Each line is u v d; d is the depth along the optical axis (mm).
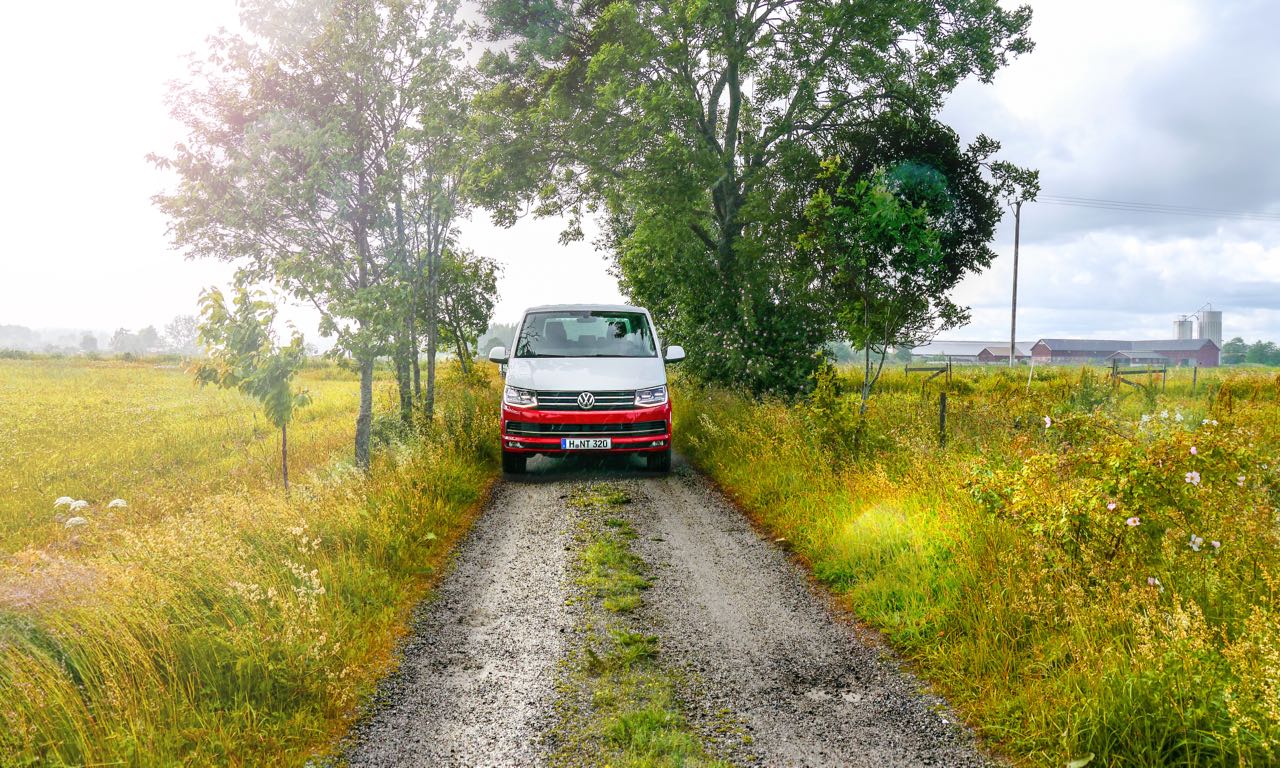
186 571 4457
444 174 10469
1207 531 3957
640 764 3064
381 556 5672
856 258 10000
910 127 18203
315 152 7793
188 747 3068
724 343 16609
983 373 32594
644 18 16453
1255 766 2609
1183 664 2967
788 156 16453
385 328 8336
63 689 3094
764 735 3301
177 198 7770
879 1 15711
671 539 6598
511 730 3381
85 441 13219
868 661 4086
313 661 3658
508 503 8023
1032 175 19656
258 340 6965
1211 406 12719
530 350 10062
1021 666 3596
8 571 4059
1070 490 4246
